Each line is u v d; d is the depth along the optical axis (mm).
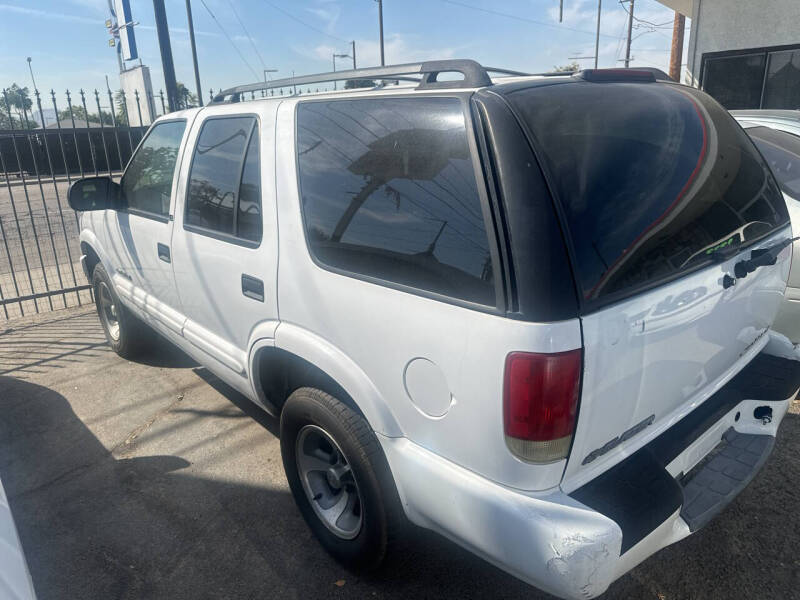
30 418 3957
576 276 1627
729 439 2416
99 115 6148
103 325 4930
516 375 1633
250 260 2641
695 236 2012
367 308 2068
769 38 10266
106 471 3342
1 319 6203
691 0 11828
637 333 1771
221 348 3037
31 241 11172
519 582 2490
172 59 9594
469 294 1751
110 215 4051
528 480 1722
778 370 2516
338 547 2518
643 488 1841
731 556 2549
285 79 2781
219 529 2859
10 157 15500
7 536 1706
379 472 2182
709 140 2301
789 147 4043
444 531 2008
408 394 1986
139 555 2707
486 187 1726
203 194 3006
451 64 2037
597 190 1764
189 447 3553
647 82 2367
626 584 2422
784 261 2580
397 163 2025
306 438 2557
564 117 1856
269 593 2479
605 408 1756
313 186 2330
